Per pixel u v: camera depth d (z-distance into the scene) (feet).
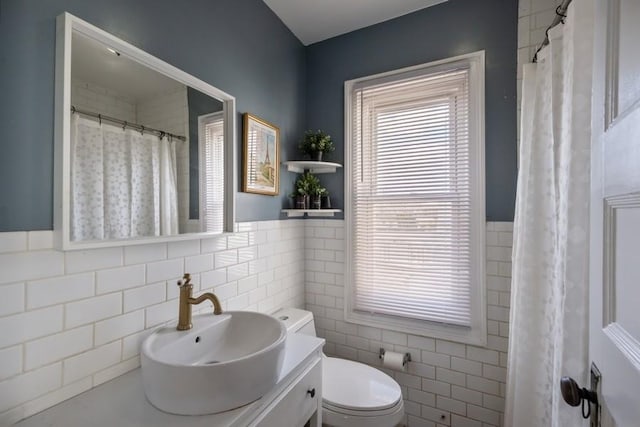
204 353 3.59
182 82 4.01
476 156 5.44
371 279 6.38
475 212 5.45
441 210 5.77
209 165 4.37
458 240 5.62
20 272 2.53
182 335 3.39
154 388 2.64
